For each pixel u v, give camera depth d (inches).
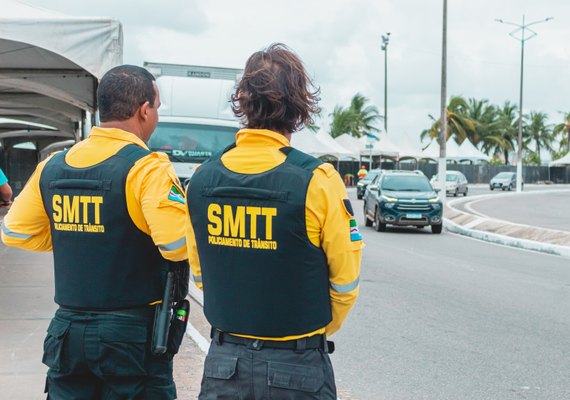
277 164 90.5
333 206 88.4
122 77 111.6
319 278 90.4
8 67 360.8
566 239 582.2
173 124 475.8
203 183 94.3
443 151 1065.5
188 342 235.3
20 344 222.7
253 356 90.2
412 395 195.9
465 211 1029.8
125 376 106.3
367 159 2100.1
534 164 3196.4
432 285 378.9
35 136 884.0
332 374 93.1
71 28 285.9
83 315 106.9
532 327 279.3
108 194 105.7
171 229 103.8
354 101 2551.7
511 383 207.5
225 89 496.7
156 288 109.5
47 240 118.6
